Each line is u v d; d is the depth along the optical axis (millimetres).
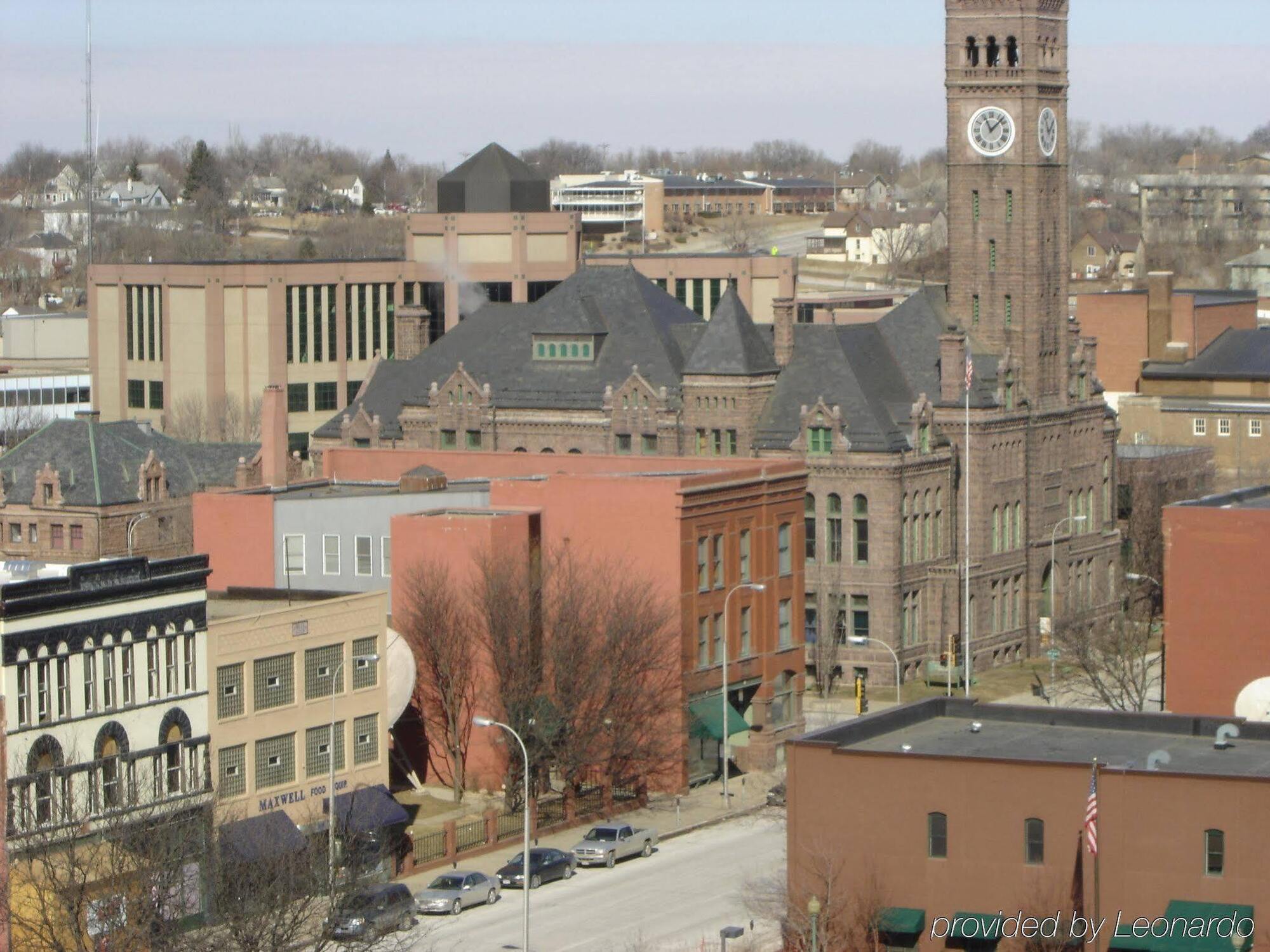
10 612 127062
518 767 165375
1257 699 143000
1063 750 119375
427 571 171500
